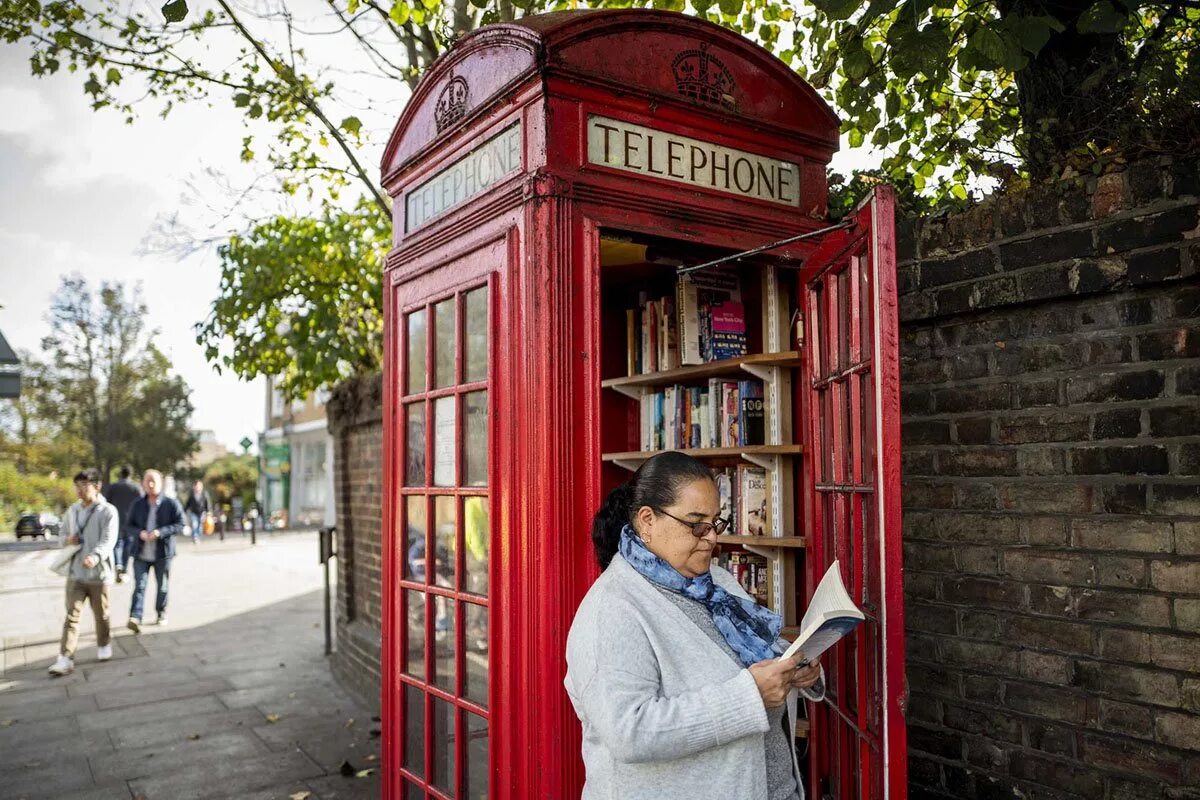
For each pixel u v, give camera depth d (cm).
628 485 215
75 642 741
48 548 2517
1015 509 277
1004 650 278
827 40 429
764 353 345
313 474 3262
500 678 257
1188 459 238
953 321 296
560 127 251
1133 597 248
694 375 362
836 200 364
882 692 203
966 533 290
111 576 772
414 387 327
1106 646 253
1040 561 269
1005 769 277
